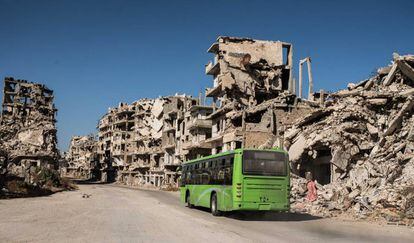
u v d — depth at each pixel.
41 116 76.56
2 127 72.31
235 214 21.95
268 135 44.41
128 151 108.88
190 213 22.33
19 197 32.53
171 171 81.25
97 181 120.69
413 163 21.95
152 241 11.52
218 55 67.56
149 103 106.00
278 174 19.48
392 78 29.28
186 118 71.69
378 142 27.14
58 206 24.44
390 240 13.19
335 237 13.65
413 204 18.62
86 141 151.75
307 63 55.66
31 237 11.68
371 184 23.09
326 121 31.72
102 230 13.71
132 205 27.39
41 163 69.00
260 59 67.50
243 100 63.88
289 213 23.05
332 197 24.42
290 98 45.94
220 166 21.33
